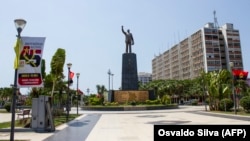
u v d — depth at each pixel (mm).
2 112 46188
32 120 16781
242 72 31297
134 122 22281
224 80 39062
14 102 10664
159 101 51031
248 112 31719
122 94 51750
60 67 23594
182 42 130875
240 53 113875
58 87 32531
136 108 44250
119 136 13945
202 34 112312
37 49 15094
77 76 35438
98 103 51219
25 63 14891
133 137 13492
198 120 22188
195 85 93562
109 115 33156
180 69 132000
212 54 110312
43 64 25953
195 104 83312
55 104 35750
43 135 14875
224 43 114750
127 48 53781
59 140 12945
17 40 11312
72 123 22406
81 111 44281
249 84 80500
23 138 13664
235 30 114875
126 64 53094
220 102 37625
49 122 17344
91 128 18234
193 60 119188
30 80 14828
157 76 165750
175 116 28234
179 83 99125
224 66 112562
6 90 89688
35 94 23328
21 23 11391
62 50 24016
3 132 16344
